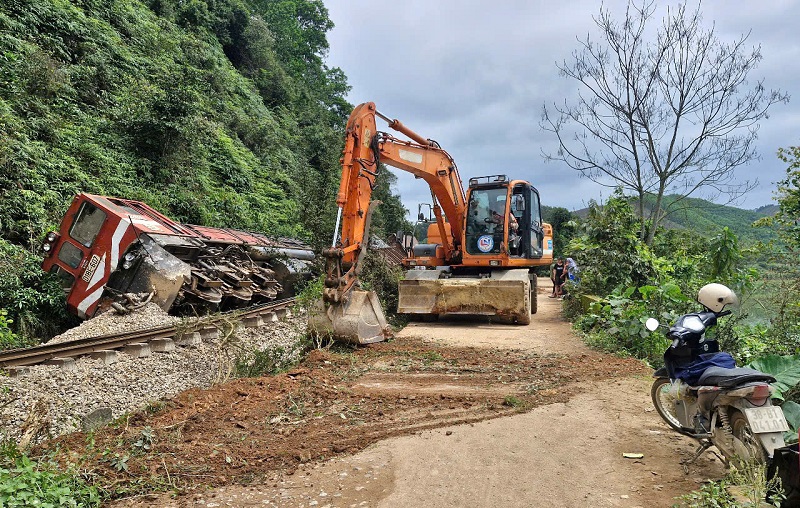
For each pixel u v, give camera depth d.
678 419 4.61
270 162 28.33
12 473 3.65
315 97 50.69
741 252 12.27
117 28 23.67
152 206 15.51
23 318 9.49
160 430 5.16
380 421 5.54
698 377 4.23
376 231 24.89
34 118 14.14
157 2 30.53
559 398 6.27
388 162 11.57
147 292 9.98
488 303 12.54
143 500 3.82
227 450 4.71
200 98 23.25
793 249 9.91
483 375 7.65
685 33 12.06
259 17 44.81
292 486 4.01
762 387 3.68
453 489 3.90
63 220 10.55
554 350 9.57
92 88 18.12
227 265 12.84
